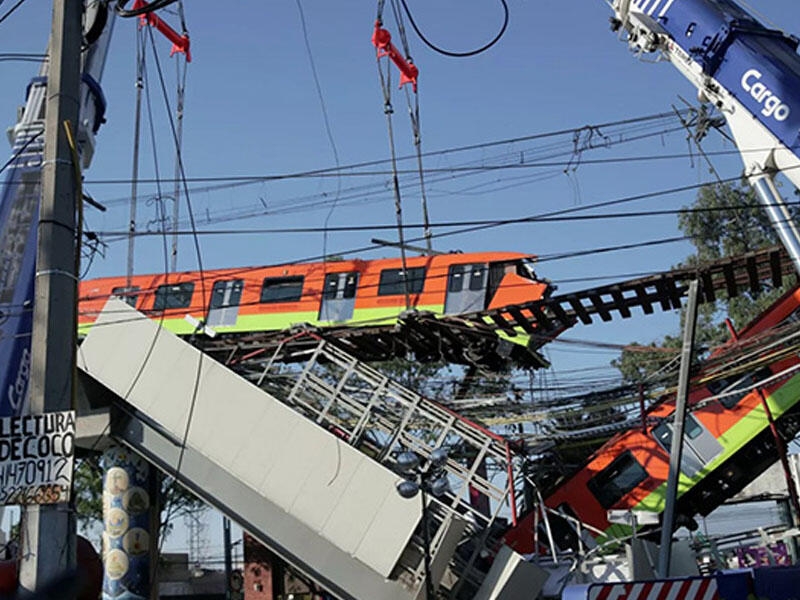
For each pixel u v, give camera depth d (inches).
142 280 1405.0
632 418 1071.6
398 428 863.1
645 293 912.9
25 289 649.6
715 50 664.4
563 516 1018.7
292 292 1320.1
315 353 904.3
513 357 1039.6
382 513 783.7
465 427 854.5
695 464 1091.9
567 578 956.6
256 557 1219.2
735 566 1168.8
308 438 818.8
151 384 879.1
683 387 742.5
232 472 837.2
